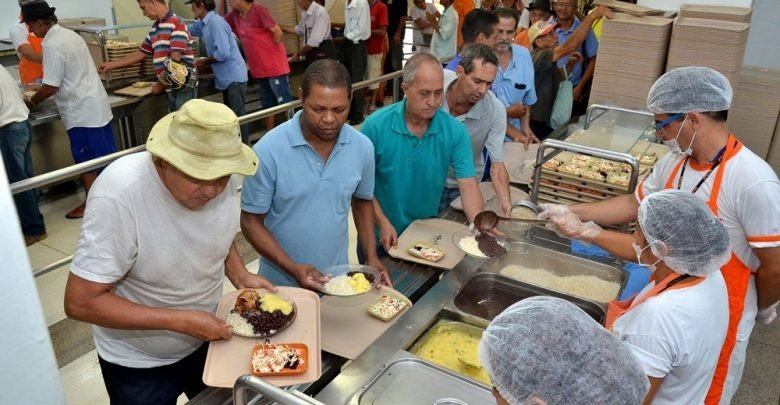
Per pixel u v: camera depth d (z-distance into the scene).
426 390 1.40
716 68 2.91
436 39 7.02
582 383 0.94
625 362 0.98
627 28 3.05
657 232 1.31
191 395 1.84
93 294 1.40
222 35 5.00
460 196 2.53
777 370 2.80
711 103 1.67
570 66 3.88
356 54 6.58
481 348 1.04
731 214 1.69
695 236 1.27
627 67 3.12
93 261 1.39
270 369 1.38
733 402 2.61
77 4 6.13
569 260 2.13
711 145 1.72
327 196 1.91
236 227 1.66
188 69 4.60
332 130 1.73
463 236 2.18
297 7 6.67
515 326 1.01
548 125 3.64
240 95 5.31
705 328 1.29
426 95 2.00
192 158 1.30
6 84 3.53
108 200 1.38
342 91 1.66
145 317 1.44
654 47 3.00
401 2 7.25
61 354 2.79
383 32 6.81
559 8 4.00
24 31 4.36
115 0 6.42
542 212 1.98
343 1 7.32
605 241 1.87
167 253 1.50
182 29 4.51
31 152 4.29
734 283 1.71
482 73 2.23
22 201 3.75
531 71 3.21
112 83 4.77
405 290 1.92
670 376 1.34
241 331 1.53
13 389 0.46
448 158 2.26
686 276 1.35
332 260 2.02
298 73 6.52
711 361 1.35
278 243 1.93
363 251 2.15
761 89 3.62
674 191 1.39
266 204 1.87
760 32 4.39
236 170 1.34
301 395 1.05
